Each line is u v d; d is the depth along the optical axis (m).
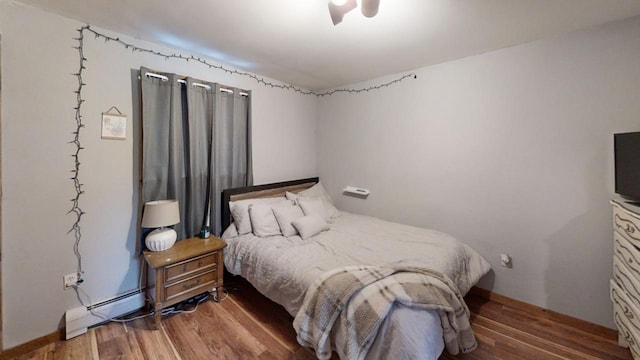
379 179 3.21
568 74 1.99
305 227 2.47
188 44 2.23
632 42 1.77
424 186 2.83
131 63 2.09
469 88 2.46
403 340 1.28
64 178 1.84
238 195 2.79
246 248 2.32
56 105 1.78
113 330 1.96
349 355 1.35
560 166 2.06
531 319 2.15
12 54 1.62
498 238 2.39
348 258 2.00
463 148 2.54
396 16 1.75
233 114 2.75
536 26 1.88
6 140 1.62
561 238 2.09
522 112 2.20
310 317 1.58
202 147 2.52
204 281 2.23
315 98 3.82
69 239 1.88
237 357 1.72
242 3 1.61
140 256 2.21
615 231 1.75
